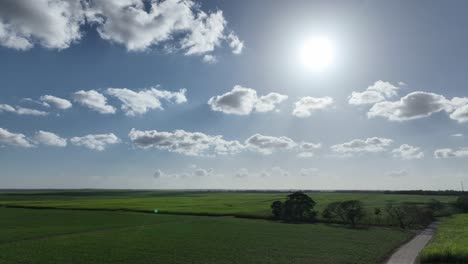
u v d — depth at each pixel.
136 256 46.91
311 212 98.19
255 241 60.00
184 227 77.75
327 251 51.81
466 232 73.44
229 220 93.69
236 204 150.50
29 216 98.44
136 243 56.41
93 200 182.25
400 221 87.56
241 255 48.62
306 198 99.50
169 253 49.22
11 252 47.59
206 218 98.38
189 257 46.94
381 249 54.12
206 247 53.94
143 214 106.88
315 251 51.75
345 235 68.44
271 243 58.19
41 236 62.16
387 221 92.38
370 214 103.19
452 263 43.34
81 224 81.31
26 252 47.78
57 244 54.19
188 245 55.38
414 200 181.00
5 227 74.69
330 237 65.50
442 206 127.62
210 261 44.91
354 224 87.81
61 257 45.31
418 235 73.25
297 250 52.38
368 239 63.88
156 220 91.50
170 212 112.44
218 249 52.56
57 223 82.69
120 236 63.41
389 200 181.00
